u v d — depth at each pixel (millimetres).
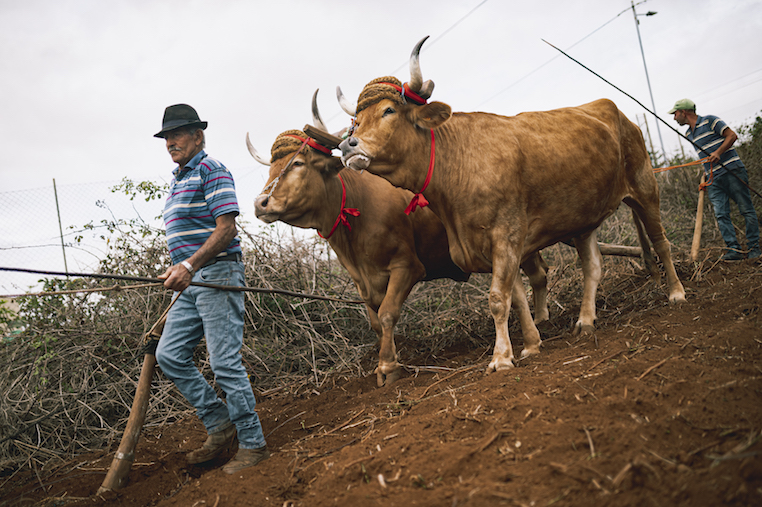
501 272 3781
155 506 2943
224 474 3031
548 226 4121
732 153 6098
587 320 4484
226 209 3160
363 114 3875
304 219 4492
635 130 4980
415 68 3756
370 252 4609
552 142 4082
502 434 2408
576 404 2598
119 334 5422
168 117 3348
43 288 5715
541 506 1809
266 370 5543
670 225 8039
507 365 3641
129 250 6164
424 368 4352
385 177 3988
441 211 4094
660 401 2432
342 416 3689
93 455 4258
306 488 2566
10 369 5027
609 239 7566
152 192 6492
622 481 1843
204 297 3141
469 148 3910
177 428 4461
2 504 3449
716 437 2059
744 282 4301
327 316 6059
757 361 2672
